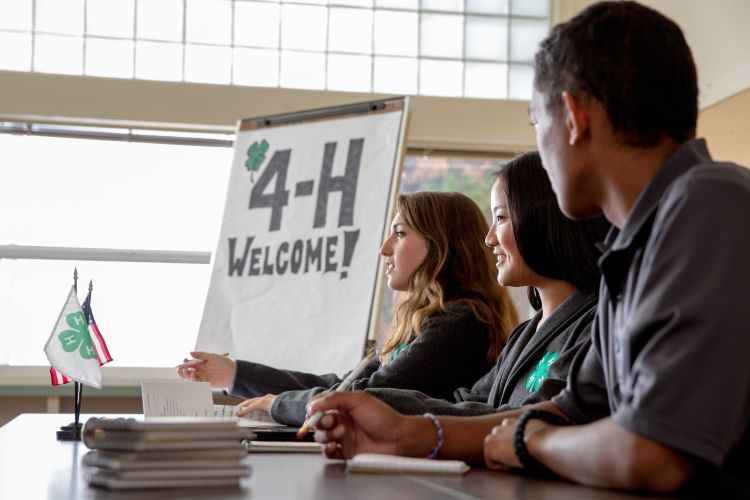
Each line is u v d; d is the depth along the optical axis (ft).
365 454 4.43
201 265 14.38
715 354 3.23
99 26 14.21
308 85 14.70
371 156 11.48
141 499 3.36
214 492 3.54
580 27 3.93
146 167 14.33
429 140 14.79
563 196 4.10
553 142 4.03
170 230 14.33
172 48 14.37
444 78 15.10
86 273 14.03
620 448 3.40
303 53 14.74
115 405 13.57
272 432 6.19
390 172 11.30
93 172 14.17
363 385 7.79
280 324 11.18
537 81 4.10
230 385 9.23
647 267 3.52
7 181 13.96
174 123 14.07
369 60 14.90
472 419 4.68
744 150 12.22
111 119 13.91
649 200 3.74
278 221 11.76
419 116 14.69
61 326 6.44
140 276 14.19
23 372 13.62
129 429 3.64
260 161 12.21
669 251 3.43
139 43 14.29
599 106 3.84
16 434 6.47
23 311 13.83
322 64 14.76
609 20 3.87
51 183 14.06
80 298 13.96
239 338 11.34
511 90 15.26
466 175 18.63
